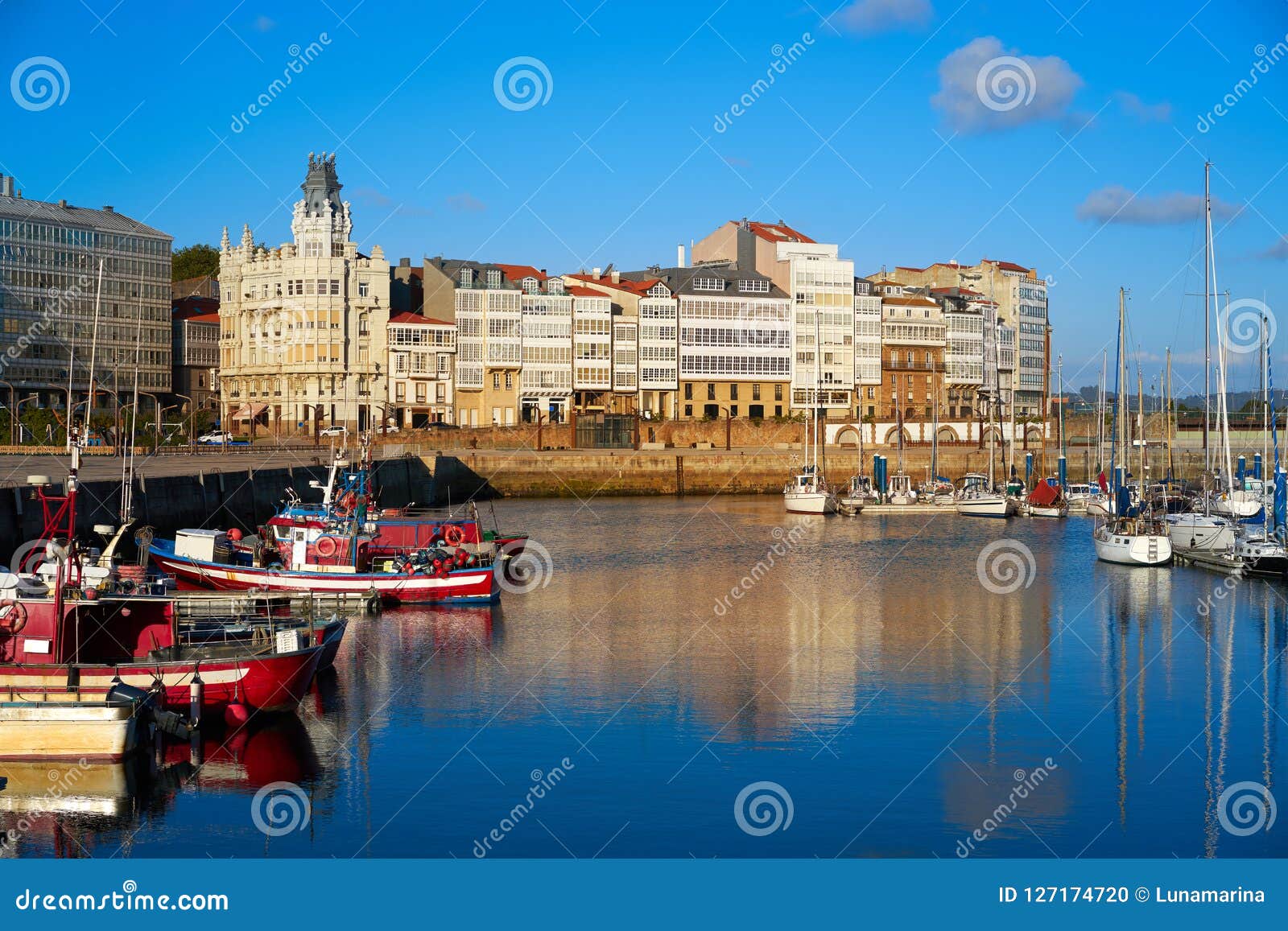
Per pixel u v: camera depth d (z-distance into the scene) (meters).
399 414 169.12
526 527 104.19
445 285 173.62
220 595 44.28
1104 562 80.81
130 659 38.81
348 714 41.09
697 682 45.97
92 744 34.22
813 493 120.31
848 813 33.12
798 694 44.47
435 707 42.03
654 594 66.38
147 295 172.88
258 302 171.00
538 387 175.25
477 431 156.25
